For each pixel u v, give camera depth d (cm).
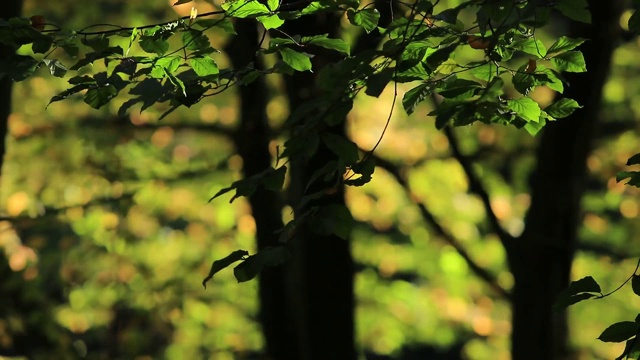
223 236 1648
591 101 893
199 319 1598
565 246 936
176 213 1566
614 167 1525
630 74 1481
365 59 383
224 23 422
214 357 1686
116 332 1627
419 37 386
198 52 414
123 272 1571
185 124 1347
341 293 914
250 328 1677
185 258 1627
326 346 913
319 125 409
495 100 372
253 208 1041
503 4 372
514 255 966
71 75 1336
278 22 423
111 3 1407
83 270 1575
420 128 1541
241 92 1045
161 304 1535
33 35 416
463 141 1460
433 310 1769
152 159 1503
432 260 1767
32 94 1416
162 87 415
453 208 1609
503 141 1434
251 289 1614
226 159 1323
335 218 410
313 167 805
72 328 1579
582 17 385
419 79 423
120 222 1515
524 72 412
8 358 1282
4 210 1473
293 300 1028
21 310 1316
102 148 1428
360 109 1518
